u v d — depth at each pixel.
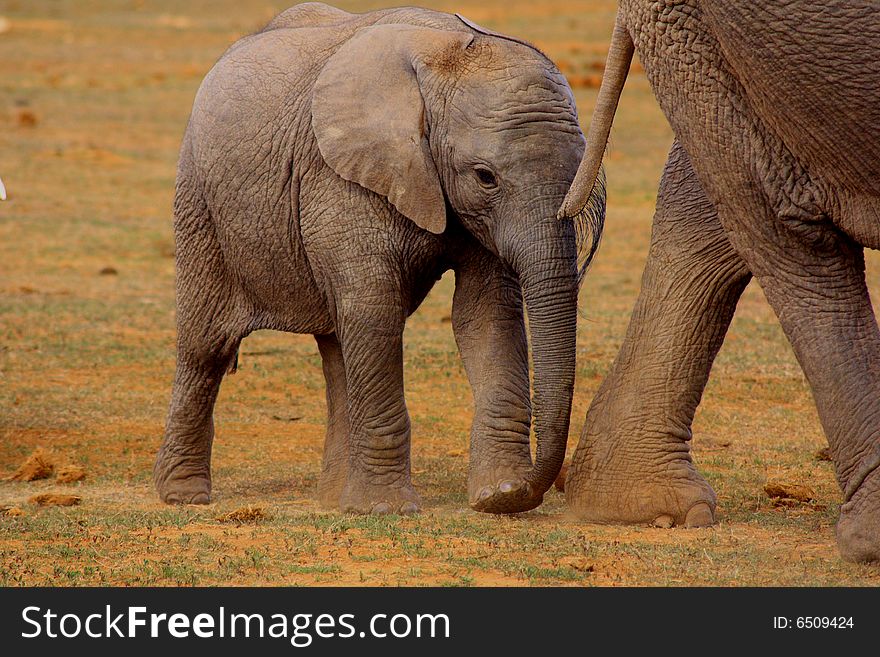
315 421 18.77
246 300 13.96
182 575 10.52
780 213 10.25
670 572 10.48
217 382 14.50
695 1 10.27
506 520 12.51
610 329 24.23
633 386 12.51
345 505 13.02
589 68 65.62
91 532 12.17
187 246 14.14
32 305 26.47
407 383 20.62
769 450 16.64
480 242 12.56
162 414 18.92
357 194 12.66
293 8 14.72
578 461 12.80
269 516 12.91
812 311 10.41
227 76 13.73
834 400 10.34
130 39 87.31
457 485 14.85
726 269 12.05
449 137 12.30
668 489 12.38
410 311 13.36
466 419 18.64
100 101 60.44
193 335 14.19
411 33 12.76
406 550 11.21
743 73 9.99
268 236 13.34
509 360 12.86
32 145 47.91
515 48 12.53
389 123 12.42
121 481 15.49
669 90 10.54
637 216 37.31
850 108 9.59
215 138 13.58
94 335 24.00
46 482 15.44
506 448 12.67
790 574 10.29
